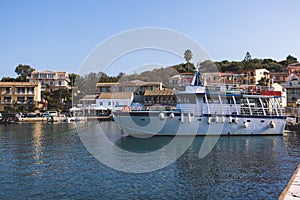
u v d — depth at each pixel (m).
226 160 20.00
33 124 58.91
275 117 33.09
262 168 17.59
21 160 20.05
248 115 32.06
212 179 15.29
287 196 9.92
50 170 17.16
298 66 96.44
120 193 13.16
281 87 71.25
